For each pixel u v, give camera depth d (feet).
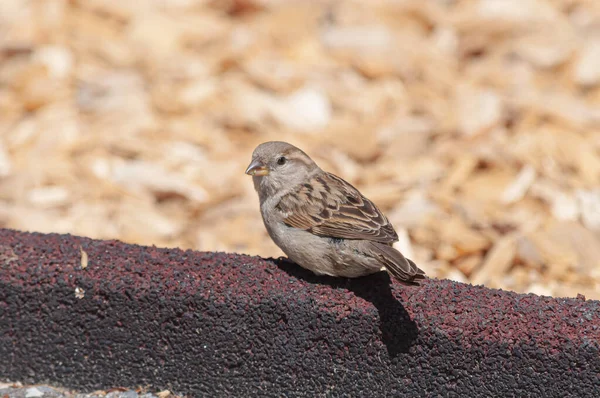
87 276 27.96
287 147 28.63
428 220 39.93
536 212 41.09
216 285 27.55
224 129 48.21
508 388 26.40
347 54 54.19
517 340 26.05
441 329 26.40
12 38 54.24
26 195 42.91
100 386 28.58
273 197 28.30
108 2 57.98
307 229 27.45
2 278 28.17
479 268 37.91
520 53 54.60
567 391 26.09
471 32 57.21
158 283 27.68
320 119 49.01
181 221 42.06
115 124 48.08
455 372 26.63
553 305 27.02
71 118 48.65
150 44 55.16
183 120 48.49
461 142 46.93
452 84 52.39
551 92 51.60
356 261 26.81
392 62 53.36
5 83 51.75
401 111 49.78
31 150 46.60
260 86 51.31
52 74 52.11
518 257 37.45
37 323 28.40
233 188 43.55
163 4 58.70
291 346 27.35
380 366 27.09
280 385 27.71
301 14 58.03
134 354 28.22
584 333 25.98
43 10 56.49
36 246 28.96
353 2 59.26
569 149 45.68
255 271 28.22
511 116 48.42
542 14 58.29
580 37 56.29
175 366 28.07
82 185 43.68
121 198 42.86
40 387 28.66
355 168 45.55
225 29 56.80
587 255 37.68
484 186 43.11
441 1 60.34
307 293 27.25
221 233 40.22
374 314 26.73
